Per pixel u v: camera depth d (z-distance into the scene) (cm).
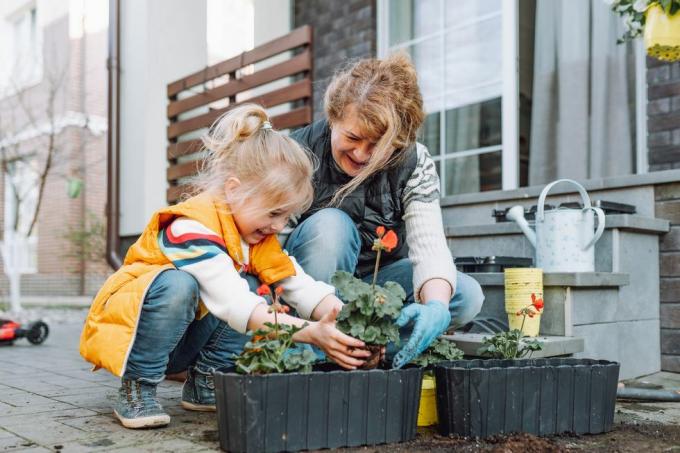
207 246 147
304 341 138
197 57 399
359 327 133
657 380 222
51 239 983
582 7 322
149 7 379
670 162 285
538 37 336
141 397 155
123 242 389
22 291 1020
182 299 148
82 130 968
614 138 310
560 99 327
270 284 161
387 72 160
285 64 325
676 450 133
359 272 188
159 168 380
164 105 384
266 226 153
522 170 342
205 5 403
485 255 262
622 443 139
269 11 439
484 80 355
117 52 388
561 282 204
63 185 962
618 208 233
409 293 184
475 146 358
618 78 310
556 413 144
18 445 137
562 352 193
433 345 159
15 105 958
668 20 205
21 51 1030
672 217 236
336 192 178
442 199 294
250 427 124
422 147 179
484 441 138
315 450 129
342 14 420
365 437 134
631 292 228
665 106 287
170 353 162
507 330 218
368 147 160
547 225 218
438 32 378
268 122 162
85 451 132
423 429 153
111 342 148
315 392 129
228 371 137
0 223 1012
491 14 354
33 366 268
